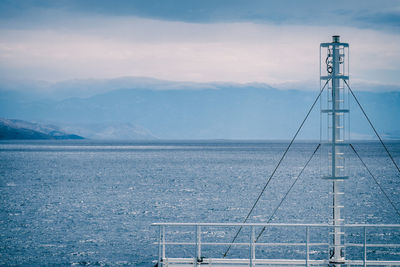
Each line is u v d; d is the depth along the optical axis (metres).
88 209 85.81
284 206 89.81
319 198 100.81
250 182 135.38
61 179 142.75
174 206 90.00
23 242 59.47
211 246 57.16
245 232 64.75
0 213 80.88
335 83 21.92
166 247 56.84
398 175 153.12
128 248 56.66
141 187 122.19
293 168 189.00
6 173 162.25
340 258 21.86
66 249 56.16
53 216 78.12
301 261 21.73
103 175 157.25
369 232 62.09
